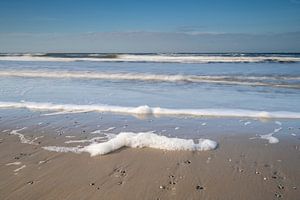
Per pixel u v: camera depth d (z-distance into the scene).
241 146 4.92
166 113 7.10
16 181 3.65
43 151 4.64
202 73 15.85
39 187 3.50
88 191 3.42
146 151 4.63
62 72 16.33
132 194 3.36
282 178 3.74
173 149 4.71
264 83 12.38
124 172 3.92
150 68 19.17
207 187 3.51
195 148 4.75
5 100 8.57
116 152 4.60
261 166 4.12
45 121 6.35
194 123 6.29
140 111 7.21
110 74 15.32
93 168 4.04
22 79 13.84
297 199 3.24
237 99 8.85
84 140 5.16
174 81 13.22
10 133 5.54
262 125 6.14
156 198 3.27
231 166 4.11
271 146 4.92
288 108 7.60
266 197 3.29
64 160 4.30
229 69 18.47
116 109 7.43
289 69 18.36
